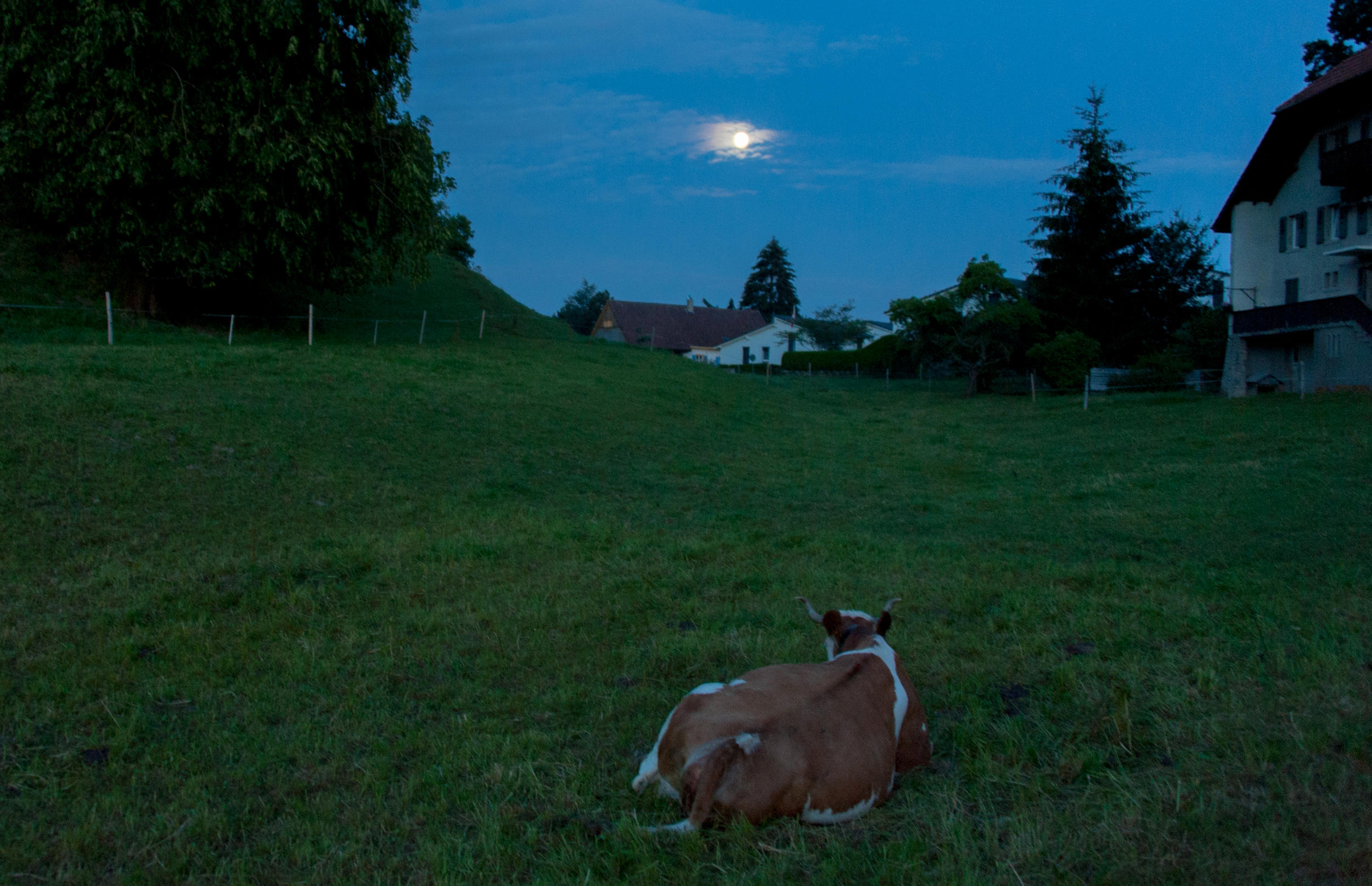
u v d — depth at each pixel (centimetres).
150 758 493
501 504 1318
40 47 2039
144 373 1716
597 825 407
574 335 3862
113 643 682
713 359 7250
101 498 1084
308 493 1238
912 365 5281
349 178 2425
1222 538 1123
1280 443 1892
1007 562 1012
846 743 410
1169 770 450
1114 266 4381
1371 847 352
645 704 571
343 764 489
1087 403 3067
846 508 1472
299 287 3106
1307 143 3072
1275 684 555
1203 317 3881
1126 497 1480
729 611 809
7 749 503
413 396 1956
